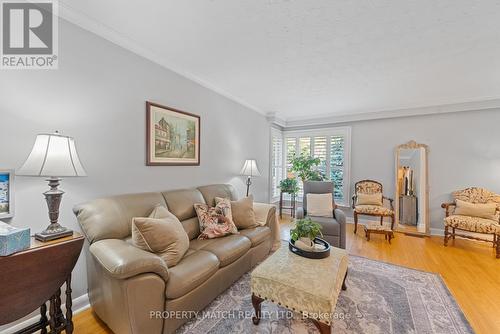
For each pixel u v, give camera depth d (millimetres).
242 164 3980
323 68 2588
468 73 2646
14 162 1478
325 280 1514
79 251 1411
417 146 4008
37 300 1223
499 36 1889
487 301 1941
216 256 1895
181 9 1638
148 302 1335
